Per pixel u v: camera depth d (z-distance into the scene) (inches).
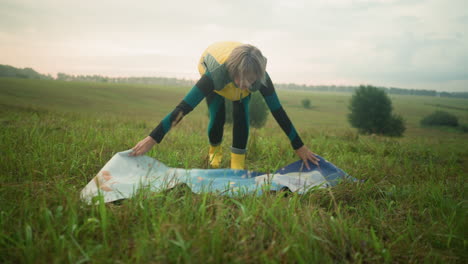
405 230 64.0
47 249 48.6
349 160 148.4
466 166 165.3
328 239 57.1
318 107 3597.4
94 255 46.6
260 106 587.5
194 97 94.0
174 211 63.5
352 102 1567.4
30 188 71.7
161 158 122.8
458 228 64.9
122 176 87.9
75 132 174.1
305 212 67.1
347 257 53.1
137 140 155.6
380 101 1492.4
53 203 65.9
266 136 254.1
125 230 56.7
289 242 50.9
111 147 136.9
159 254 46.4
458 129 2447.1
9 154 101.7
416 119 3058.6
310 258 48.7
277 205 67.6
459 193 93.0
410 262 51.8
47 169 88.7
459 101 7785.4
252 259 45.9
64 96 2070.6
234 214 66.8
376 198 90.8
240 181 97.8
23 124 206.2
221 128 123.3
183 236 51.1
